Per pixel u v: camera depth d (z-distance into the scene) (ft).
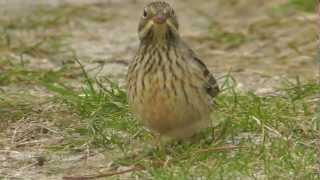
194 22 70.23
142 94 36.96
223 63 56.95
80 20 69.82
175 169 36.29
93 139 40.45
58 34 64.03
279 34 62.85
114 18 71.15
